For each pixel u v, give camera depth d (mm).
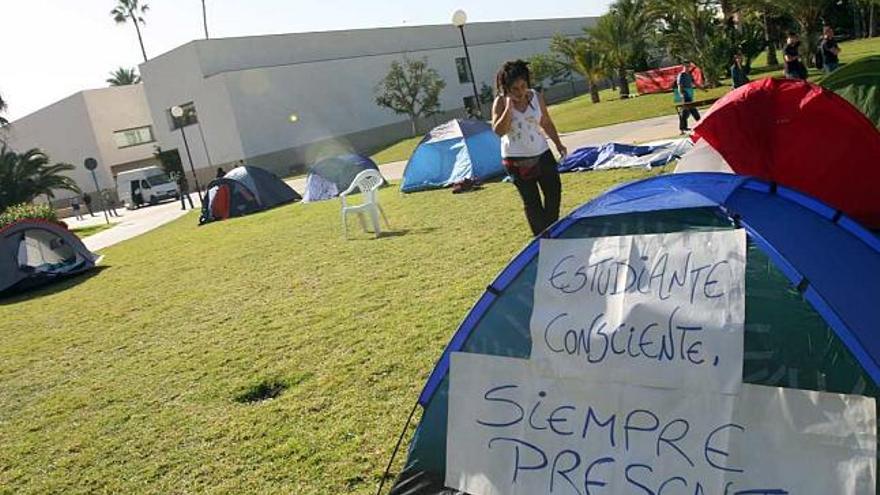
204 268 11992
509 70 6105
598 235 2854
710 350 2441
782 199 2668
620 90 39344
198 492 3809
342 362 5379
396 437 3934
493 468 2910
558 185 6469
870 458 2141
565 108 41156
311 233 13406
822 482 2211
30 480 4441
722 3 33625
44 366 7434
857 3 40625
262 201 21516
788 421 2291
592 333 2699
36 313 11094
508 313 3000
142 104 55281
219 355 6320
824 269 2463
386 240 10562
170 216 28484
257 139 43531
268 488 3678
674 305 2539
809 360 2373
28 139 56875
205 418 4852
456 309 6133
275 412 4668
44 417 5645
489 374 2990
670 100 28109
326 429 4238
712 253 2520
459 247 8805
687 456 2449
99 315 9727
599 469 2631
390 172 27031
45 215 25453
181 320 8203
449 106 55156
